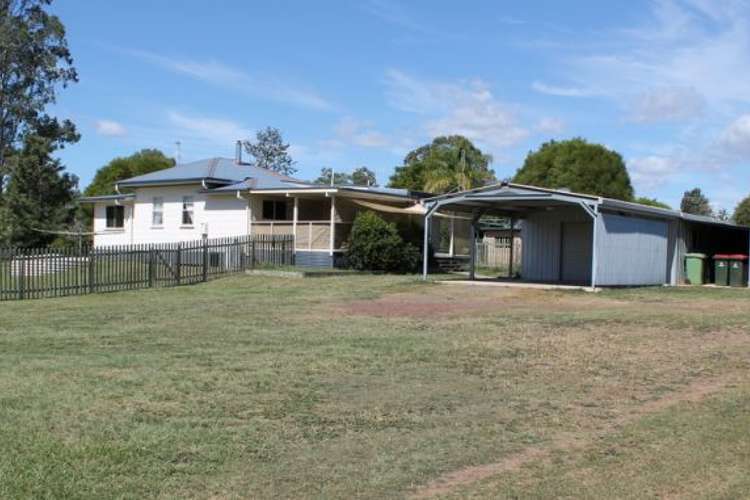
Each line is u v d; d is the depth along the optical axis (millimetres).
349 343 12500
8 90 50000
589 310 17812
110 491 5523
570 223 28359
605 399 8633
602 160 57312
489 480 5930
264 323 15172
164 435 6941
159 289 23438
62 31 51188
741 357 11352
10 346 12055
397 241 30219
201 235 35344
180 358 10953
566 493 5617
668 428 7363
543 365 10664
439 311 17516
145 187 37781
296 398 8508
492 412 8023
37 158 48000
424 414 7914
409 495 5602
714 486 5727
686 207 81062
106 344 12320
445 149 54562
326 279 26203
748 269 27500
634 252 25922
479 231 39812
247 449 6613
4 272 21188
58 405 7941
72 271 22469
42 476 5742
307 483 5816
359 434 7152
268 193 32469
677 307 18562
